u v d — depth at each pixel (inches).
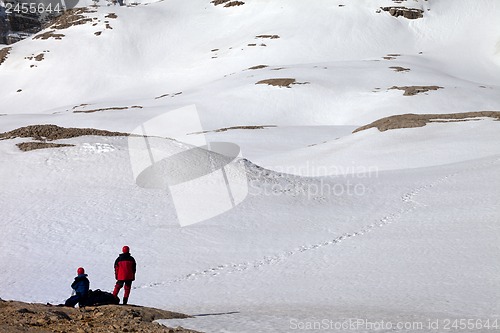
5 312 438.6
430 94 3560.5
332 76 4128.9
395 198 1370.6
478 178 1467.8
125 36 6742.1
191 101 3863.2
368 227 1120.8
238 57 5910.4
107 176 1294.3
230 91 3954.2
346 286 743.1
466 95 3550.7
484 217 1091.3
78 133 1551.4
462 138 2113.7
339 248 978.7
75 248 995.9
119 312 466.6
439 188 1417.3
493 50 5876.0
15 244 1010.1
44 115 3644.2
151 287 812.6
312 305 629.6
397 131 2322.8
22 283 849.5
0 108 5698.8
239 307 629.3
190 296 745.0
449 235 991.0
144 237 1041.5
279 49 5994.1
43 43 6776.6
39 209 1150.3
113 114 3538.4
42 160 1360.7
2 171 1320.1
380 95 3661.4
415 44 6274.6
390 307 596.4
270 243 1021.8
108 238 1034.7
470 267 789.9
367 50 6028.5
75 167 1332.4
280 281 804.0
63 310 476.1
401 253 906.1
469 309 569.0
